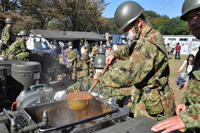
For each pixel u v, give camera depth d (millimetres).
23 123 1601
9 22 5977
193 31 1574
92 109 2205
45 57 6289
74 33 22609
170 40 23016
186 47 21703
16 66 3529
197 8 1466
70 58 7867
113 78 1764
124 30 1966
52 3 26125
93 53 10266
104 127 1631
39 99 2584
